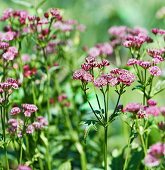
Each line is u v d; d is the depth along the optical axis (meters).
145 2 14.97
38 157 6.35
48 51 7.73
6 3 12.70
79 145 7.36
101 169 6.95
